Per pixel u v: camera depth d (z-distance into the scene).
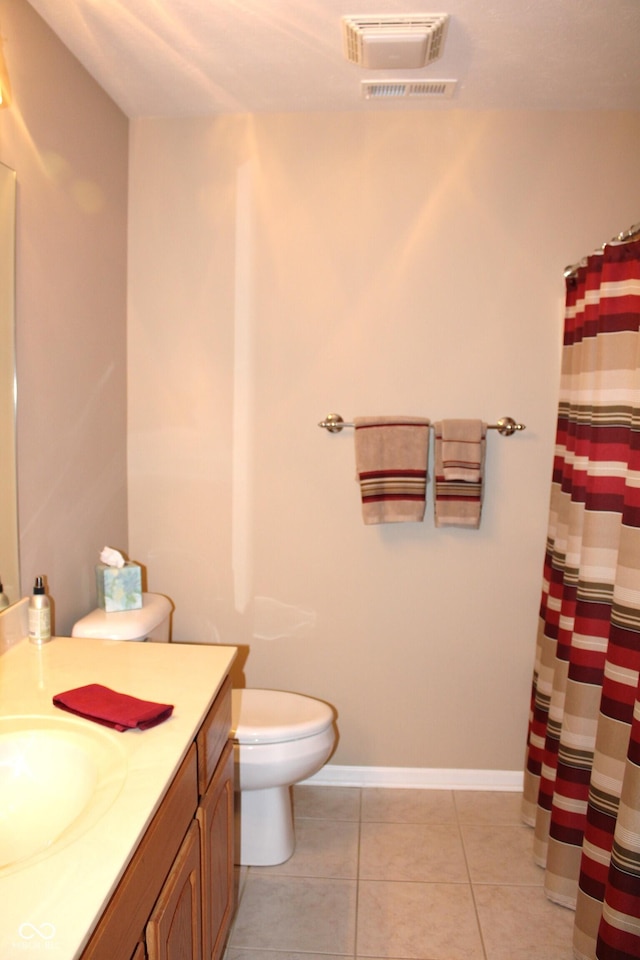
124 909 1.01
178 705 1.46
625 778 1.58
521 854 2.32
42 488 1.90
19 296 1.74
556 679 2.18
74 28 1.86
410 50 1.88
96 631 1.93
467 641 2.61
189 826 1.38
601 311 1.82
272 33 1.87
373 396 2.52
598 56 1.98
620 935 1.59
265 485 2.58
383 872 2.22
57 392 1.97
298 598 2.62
